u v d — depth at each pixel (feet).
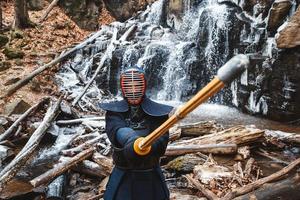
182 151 20.65
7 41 38.19
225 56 37.01
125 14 50.11
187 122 29.86
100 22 48.85
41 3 46.62
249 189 15.52
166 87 39.40
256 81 32.19
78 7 46.91
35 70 34.22
